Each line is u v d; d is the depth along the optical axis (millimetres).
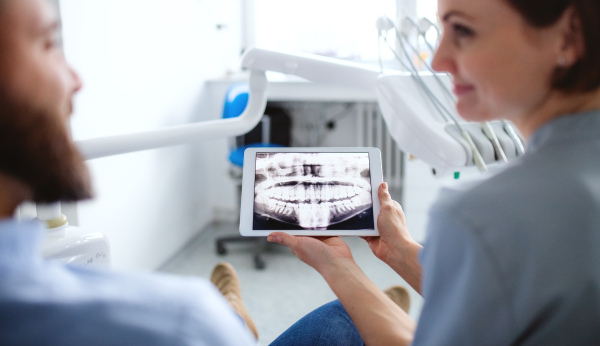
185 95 2633
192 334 353
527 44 469
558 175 458
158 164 2406
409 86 867
